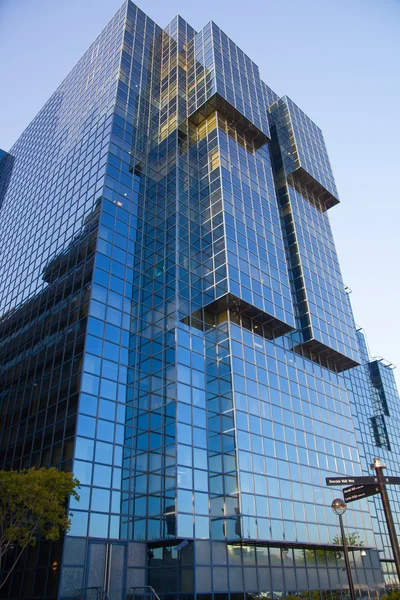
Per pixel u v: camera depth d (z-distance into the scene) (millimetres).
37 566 29234
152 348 39625
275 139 66438
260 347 44031
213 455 36469
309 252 58406
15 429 38750
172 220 45406
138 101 54375
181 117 54312
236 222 46969
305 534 37812
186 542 31109
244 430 37219
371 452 102250
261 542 34500
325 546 39031
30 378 40344
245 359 41375
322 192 67000
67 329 38656
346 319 57906
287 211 59688
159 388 37375
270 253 49750
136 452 35375
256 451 37344
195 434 35938
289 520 37094
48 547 29297
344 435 48906
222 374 39781
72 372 35312
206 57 58562
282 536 35750
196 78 58125
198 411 37188
